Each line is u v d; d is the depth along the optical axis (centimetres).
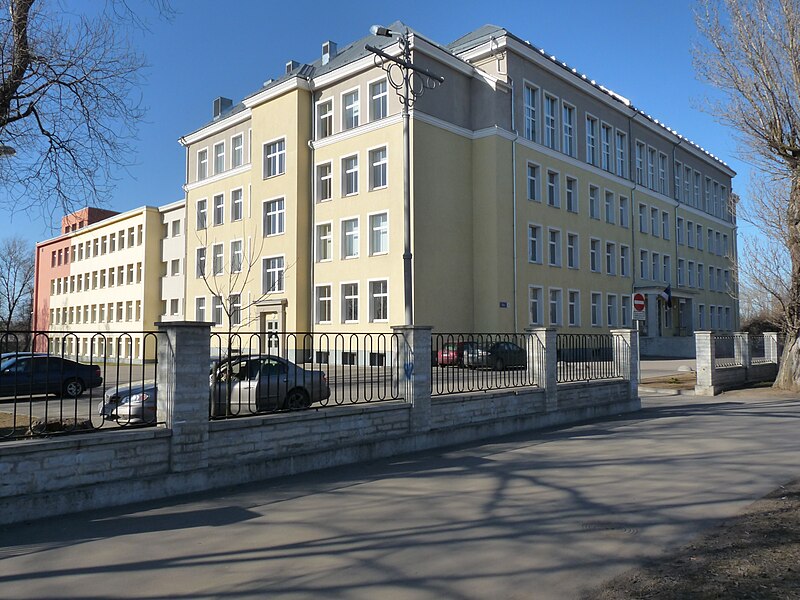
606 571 462
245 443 746
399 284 3048
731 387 2023
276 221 3688
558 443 1010
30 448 587
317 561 486
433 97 3145
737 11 1833
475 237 3281
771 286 2023
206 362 714
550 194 3675
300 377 906
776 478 755
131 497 645
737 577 439
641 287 4356
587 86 3888
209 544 526
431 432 964
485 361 1116
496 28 3588
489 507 636
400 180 3066
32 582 446
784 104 1797
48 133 1141
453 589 432
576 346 1317
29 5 1020
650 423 1236
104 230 5662
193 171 4547
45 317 6675
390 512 620
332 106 3484
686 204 5141
